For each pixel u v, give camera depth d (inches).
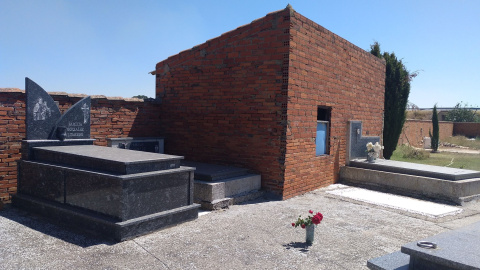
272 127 319.3
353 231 234.4
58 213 228.8
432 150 1037.2
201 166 335.9
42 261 168.4
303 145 339.0
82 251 181.9
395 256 149.3
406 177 364.2
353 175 407.5
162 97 396.8
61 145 267.9
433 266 125.1
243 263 174.4
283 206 294.0
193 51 369.1
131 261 171.3
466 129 1539.1
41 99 260.7
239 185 303.4
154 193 216.7
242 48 334.0
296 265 174.1
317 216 199.8
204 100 363.9
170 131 391.2
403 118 613.0
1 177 264.4
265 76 320.8
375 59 478.0
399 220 265.7
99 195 208.5
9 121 267.1
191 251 187.2
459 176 340.5
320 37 351.9
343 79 402.0
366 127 466.9
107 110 339.0
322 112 398.0
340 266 174.7
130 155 231.9
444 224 258.2
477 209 309.0
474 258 118.7
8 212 247.8
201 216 255.4
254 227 233.6
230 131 346.0
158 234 212.4
